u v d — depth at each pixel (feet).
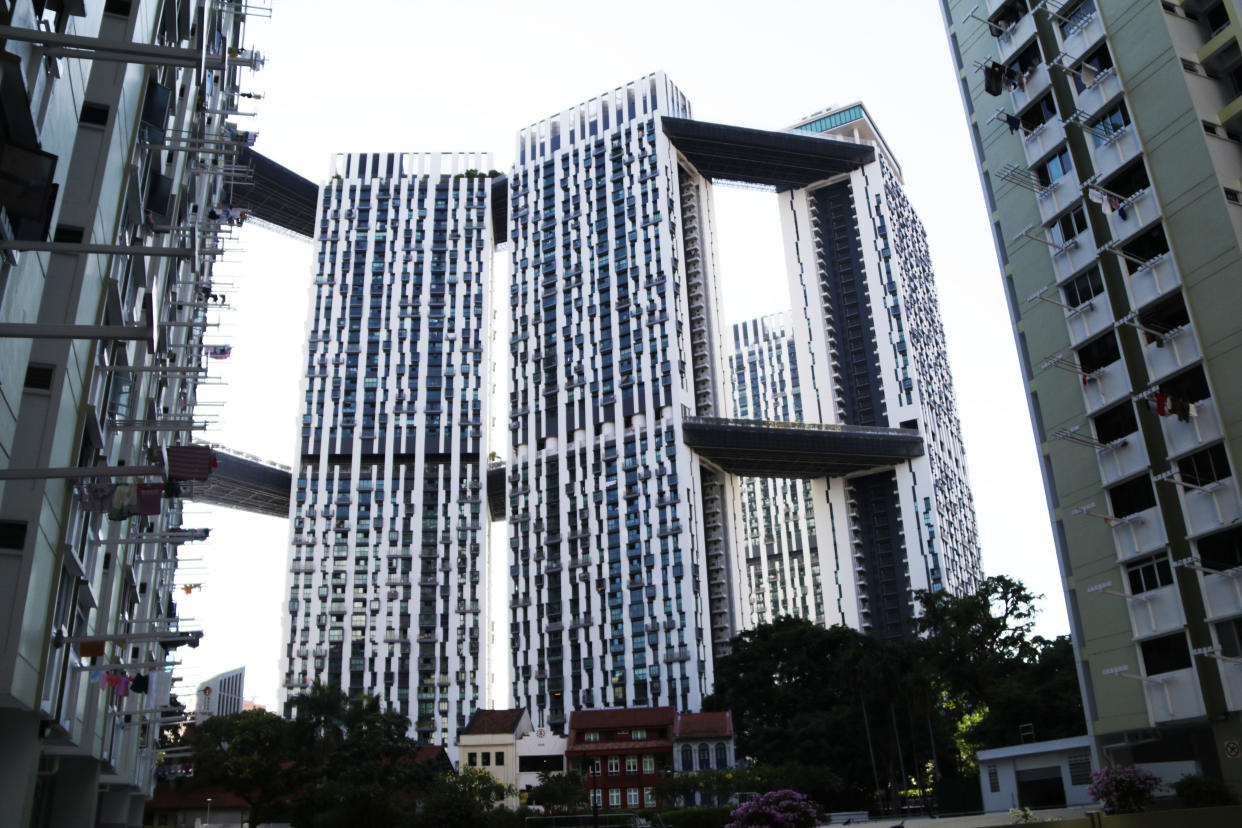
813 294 545.85
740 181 559.79
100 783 151.33
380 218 545.03
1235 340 131.03
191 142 117.08
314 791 222.69
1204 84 143.54
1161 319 143.13
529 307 517.55
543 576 462.19
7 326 52.60
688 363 482.28
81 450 90.38
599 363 486.79
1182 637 134.51
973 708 273.33
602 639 437.17
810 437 466.29
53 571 77.30
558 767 357.00
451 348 519.60
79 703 99.35
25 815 76.74
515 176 550.77
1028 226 167.43
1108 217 150.92
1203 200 137.39
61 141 71.26
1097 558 148.36
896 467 491.72
